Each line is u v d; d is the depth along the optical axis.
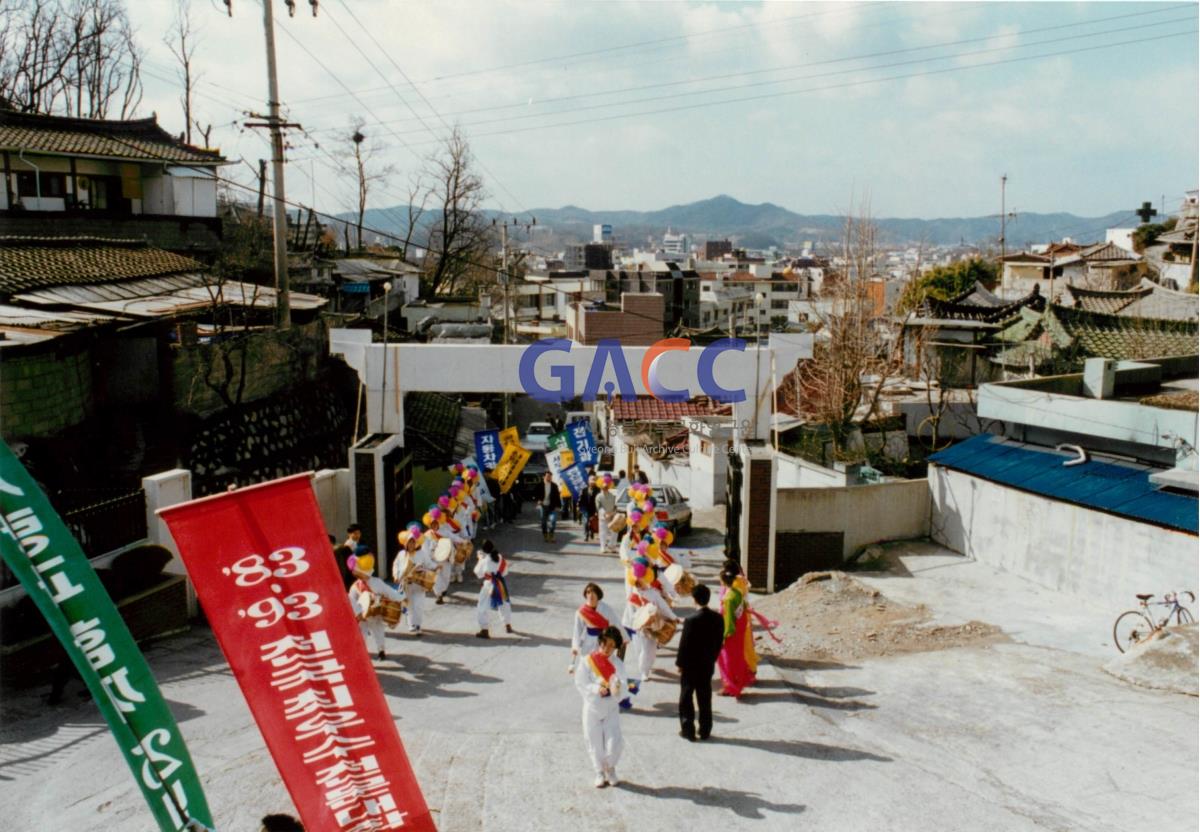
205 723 10.04
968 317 36.41
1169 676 10.91
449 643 13.98
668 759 9.29
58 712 10.05
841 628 13.79
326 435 22.92
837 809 8.13
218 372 19.39
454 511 19.64
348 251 50.53
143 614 12.82
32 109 38.53
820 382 26.78
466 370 19.28
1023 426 18.48
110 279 21.78
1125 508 14.17
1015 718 10.06
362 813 5.63
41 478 14.38
